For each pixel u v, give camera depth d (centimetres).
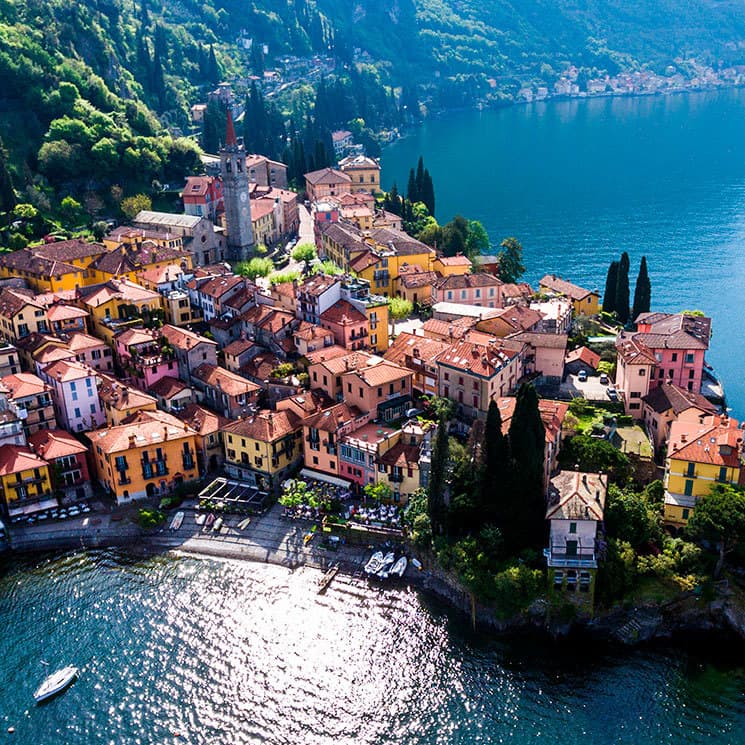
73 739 10069
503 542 11912
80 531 13588
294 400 14888
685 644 11175
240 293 18150
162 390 15850
